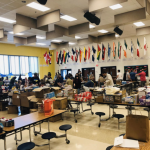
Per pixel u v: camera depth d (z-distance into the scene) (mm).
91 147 3357
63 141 3730
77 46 15742
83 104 7840
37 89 5488
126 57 12648
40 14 6844
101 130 4316
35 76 9070
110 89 4340
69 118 5582
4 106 7508
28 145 2641
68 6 6133
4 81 10773
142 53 11891
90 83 7184
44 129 4582
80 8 6375
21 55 14766
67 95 5609
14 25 7918
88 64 15016
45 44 14680
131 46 11602
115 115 4328
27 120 3119
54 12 6469
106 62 13781
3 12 5320
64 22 8055
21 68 15148
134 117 1812
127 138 1843
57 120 5352
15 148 3490
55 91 6207
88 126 4684
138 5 6262
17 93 6910
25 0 4449
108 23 8453
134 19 6688
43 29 7738
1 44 13156
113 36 11078
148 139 1765
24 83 10656
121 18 7023
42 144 3615
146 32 9516
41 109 3750
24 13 6656
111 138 3760
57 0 5594
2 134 2516
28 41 10867
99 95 4508
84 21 7984
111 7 6359
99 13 6988
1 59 13570
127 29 10078
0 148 3496
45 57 14500
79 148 3340
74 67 16094
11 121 2805
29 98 5789
